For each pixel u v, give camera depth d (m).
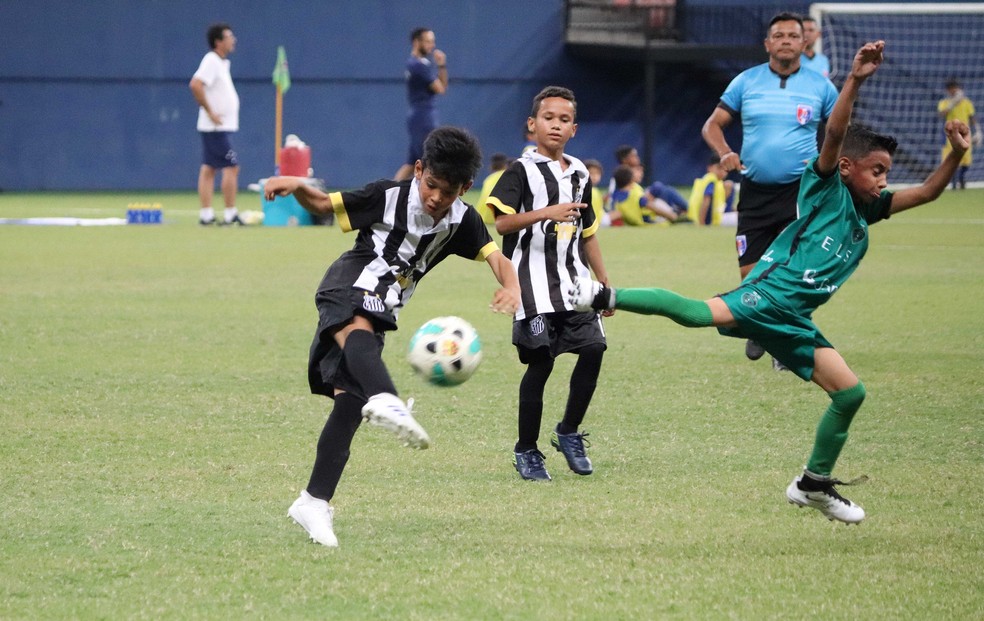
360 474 14.52
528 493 13.73
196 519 12.54
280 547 11.60
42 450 15.42
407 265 12.25
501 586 10.50
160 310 27.83
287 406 18.19
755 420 17.44
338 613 9.84
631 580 10.67
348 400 11.88
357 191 12.09
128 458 15.09
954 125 12.35
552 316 14.91
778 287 12.16
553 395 19.19
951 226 52.25
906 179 84.50
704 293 30.42
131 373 20.55
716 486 14.02
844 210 12.36
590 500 13.44
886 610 9.94
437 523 12.48
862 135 12.31
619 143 85.06
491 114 83.94
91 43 79.88
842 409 11.98
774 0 83.75
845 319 26.78
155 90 81.00
